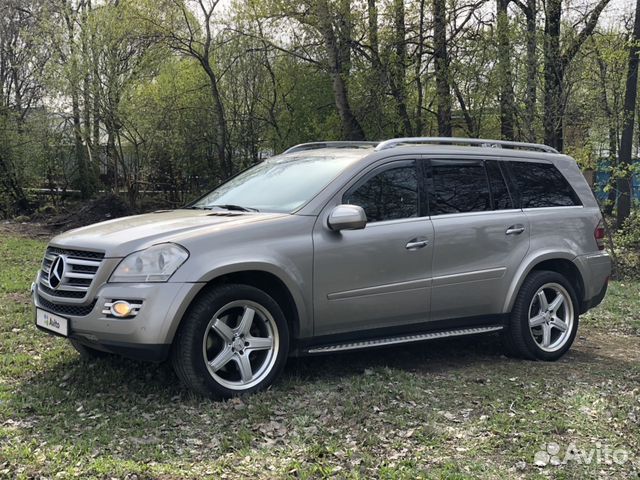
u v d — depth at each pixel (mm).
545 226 6457
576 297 6684
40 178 23125
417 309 5645
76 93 20188
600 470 3965
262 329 4992
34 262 12008
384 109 17078
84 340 4719
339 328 5285
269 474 3707
